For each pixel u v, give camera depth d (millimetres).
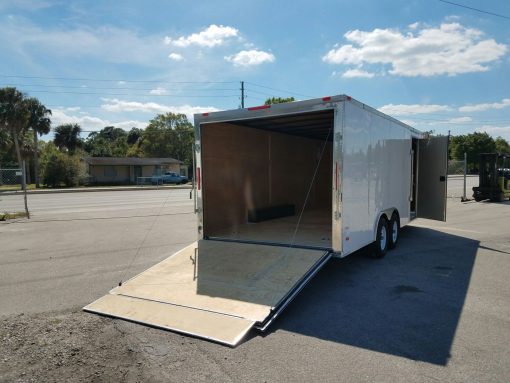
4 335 4062
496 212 15188
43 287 5766
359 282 5945
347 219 5797
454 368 3340
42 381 3172
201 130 7387
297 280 5094
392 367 3367
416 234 10281
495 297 5219
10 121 39281
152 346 3797
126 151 79750
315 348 3748
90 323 4371
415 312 4688
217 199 8070
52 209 17250
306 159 12586
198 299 4793
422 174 10039
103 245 8891
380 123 7074
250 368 3371
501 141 80375
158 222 12773
